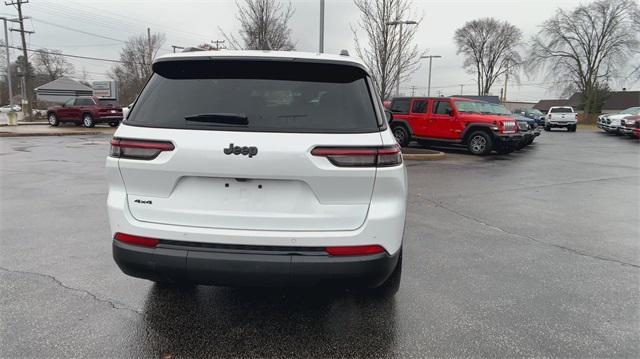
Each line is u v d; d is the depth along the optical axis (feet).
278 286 8.84
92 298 11.48
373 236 8.91
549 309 11.31
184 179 8.88
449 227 19.15
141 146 8.87
